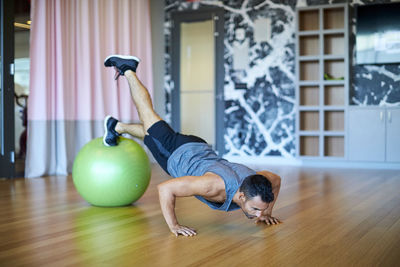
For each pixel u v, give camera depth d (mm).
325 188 4238
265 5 6867
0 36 4848
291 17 6734
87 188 3227
